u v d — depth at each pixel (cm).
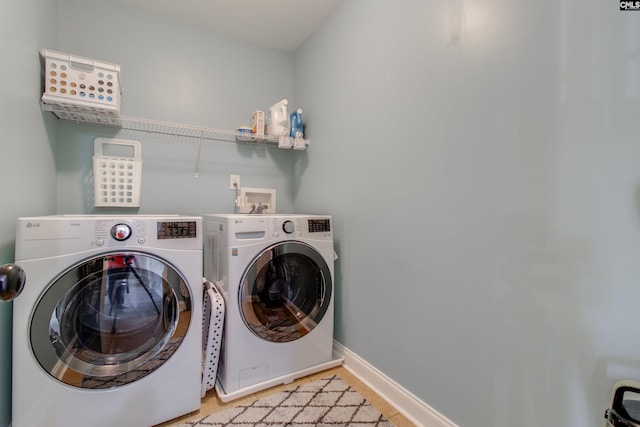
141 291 127
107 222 116
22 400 103
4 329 104
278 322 162
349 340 179
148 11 199
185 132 211
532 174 94
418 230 134
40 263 104
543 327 91
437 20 126
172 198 207
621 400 71
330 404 145
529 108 94
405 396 139
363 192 169
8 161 106
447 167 121
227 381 145
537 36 93
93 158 179
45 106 146
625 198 76
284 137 211
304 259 171
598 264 80
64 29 174
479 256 109
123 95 191
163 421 127
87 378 113
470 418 112
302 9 197
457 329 117
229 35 228
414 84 137
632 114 75
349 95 181
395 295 146
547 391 91
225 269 149
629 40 75
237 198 229
